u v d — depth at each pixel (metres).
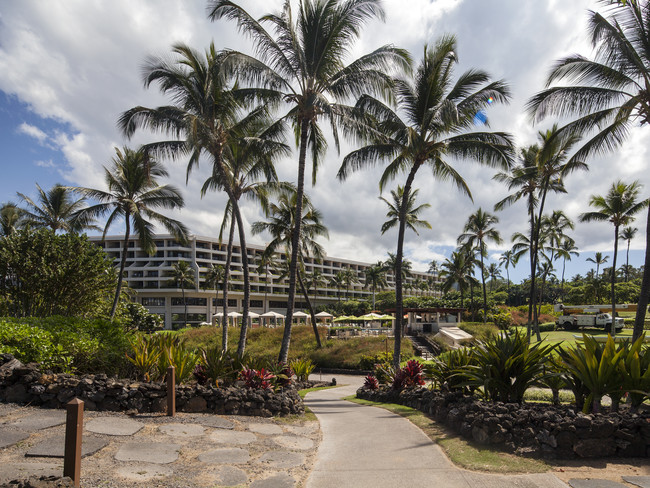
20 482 3.34
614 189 31.02
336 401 14.12
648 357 6.20
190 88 16.02
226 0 13.59
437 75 16.56
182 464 4.95
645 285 12.27
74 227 25.31
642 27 12.07
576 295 63.66
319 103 13.87
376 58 14.41
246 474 4.82
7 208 33.97
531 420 5.79
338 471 5.18
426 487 4.50
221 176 17.00
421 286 121.19
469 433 6.51
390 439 6.98
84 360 8.27
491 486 4.43
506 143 17.17
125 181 24.12
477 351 7.75
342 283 106.81
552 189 30.16
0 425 5.51
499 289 104.06
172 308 80.75
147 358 8.45
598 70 12.69
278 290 97.06
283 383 12.08
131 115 15.86
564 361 6.87
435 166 18.19
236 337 39.25
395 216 34.81
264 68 14.00
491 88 16.45
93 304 20.23
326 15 14.02
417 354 32.75
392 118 16.30
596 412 6.13
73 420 3.65
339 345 33.03
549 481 4.49
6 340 7.55
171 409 7.27
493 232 45.62
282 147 16.72
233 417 8.00
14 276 18.59
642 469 4.82
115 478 4.25
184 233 26.62
